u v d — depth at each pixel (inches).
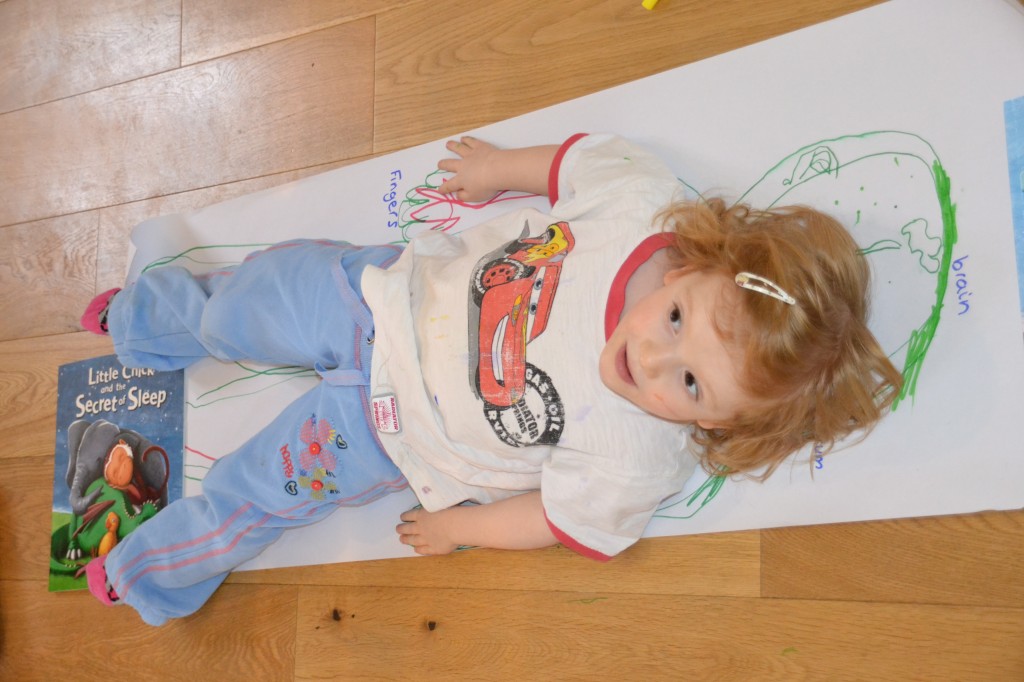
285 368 41.1
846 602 31.4
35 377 45.2
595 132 36.6
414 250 34.5
